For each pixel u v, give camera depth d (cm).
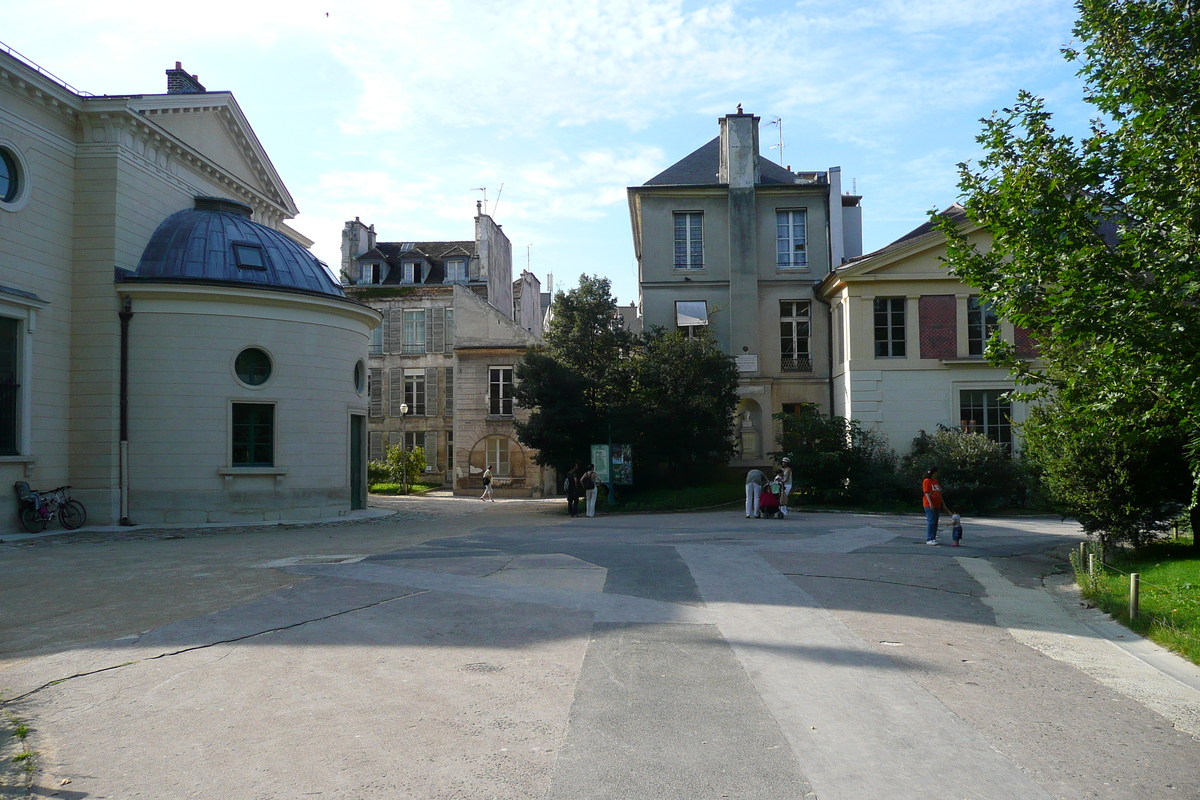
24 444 1817
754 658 713
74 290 1973
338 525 2034
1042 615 952
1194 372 828
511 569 1173
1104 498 1334
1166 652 775
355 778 458
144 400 1980
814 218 3325
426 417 4766
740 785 452
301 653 718
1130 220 945
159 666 677
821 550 1430
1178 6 924
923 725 556
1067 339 937
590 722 549
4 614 879
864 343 2839
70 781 454
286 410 2119
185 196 2288
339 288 2466
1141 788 459
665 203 3359
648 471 2927
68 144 1972
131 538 1728
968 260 1057
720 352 2859
